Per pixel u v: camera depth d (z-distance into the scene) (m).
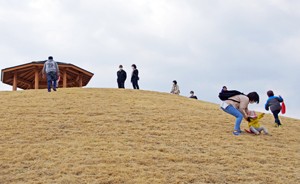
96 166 11.91
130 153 13.26
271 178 11.57
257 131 17.33
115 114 19.44
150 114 19.80
